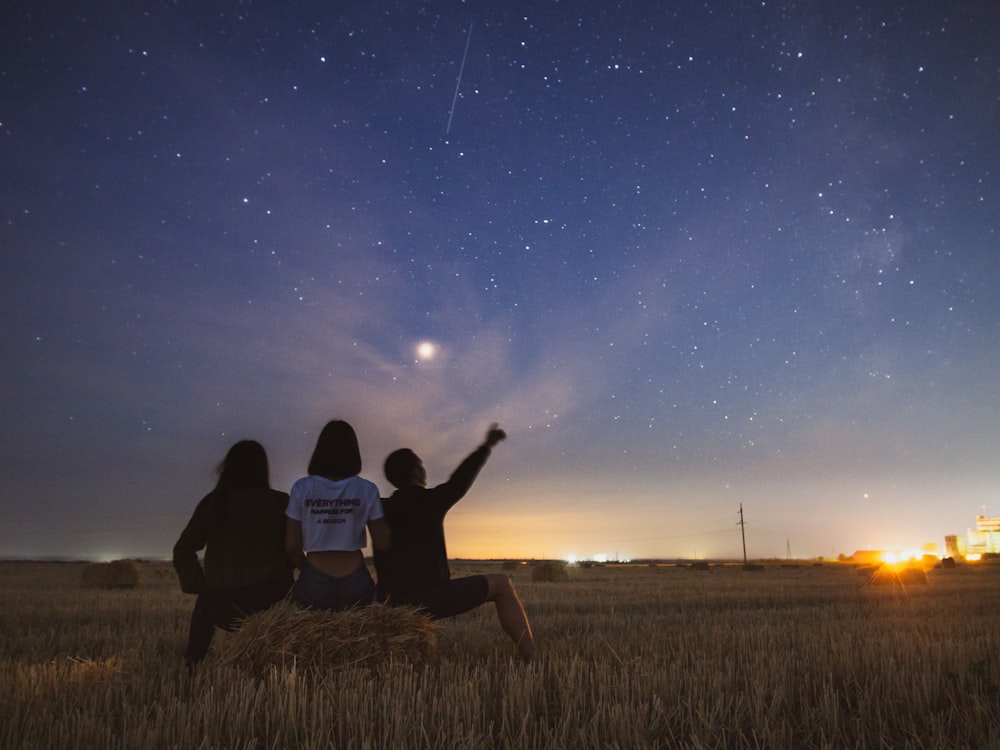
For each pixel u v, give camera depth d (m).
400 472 5.77
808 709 4.04
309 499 5.16
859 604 13.71
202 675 4.78
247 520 5.36
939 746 3.29
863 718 3.88
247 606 5.30
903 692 4.30
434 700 3.90
